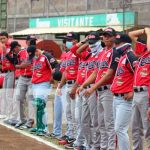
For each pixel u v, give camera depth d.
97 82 7.61
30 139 9.98
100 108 7.89
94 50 8.27
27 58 11.01
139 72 6.96
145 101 6.93
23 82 11.25
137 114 7.22
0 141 9.71
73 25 26.75
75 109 8.84
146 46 7.16
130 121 7.99
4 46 12.14
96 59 8.18
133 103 7.09
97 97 7.95
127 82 7.11
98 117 7.96
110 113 7.67
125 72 7.11
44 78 10.24
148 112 6.59
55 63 10.17
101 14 24.89
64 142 9.34
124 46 7.30
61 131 10.12
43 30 27.50
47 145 9.34
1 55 12.24
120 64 7.18
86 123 8.41
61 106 10.02
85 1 28.95
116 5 26.30
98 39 8.27
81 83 8.66
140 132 7.42
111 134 7.67
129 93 7.07
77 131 8.78
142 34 7.34
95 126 8.26
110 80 7.59
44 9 32.03
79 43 8.71
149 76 6.92
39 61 10.20
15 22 34.38
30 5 33.06
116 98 7.20
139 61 6.99
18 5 34.06
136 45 7.36
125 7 24.28
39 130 10.46
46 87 10.29
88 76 8.34
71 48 8.84
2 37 12.16
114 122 7.36
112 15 24.03
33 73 10.37
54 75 10.06
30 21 30.75
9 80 12.14
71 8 30.03
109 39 7.58
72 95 8.97
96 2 28.06
